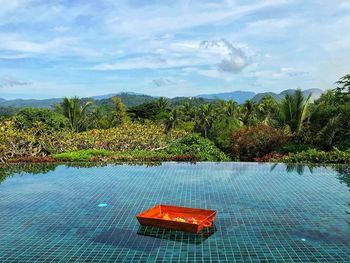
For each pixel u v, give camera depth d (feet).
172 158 52.80
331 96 63.77
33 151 56.54
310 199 30.04
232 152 66.33
